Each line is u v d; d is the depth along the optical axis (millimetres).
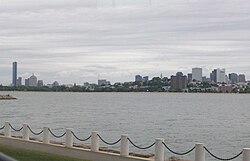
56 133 51000
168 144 42312
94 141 18953
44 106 131500
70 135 20141
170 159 19500
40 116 84688
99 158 18453
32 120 74062
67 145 20109
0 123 65125
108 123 69000
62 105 140625
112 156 18078
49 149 20828
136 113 97812
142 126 64125
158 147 16812
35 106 131000
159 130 57969
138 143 41688
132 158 17344
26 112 97750
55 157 18812
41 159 18234
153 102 185750
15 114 90438
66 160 18109
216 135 52406
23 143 22453
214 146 41719
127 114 93812
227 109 124688
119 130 57125
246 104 174750
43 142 21484
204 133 54938
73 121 72500
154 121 74812
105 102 178875
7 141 23531
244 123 73312
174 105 151375
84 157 19078
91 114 92250
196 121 76688
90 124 66500
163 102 186875
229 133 55281
